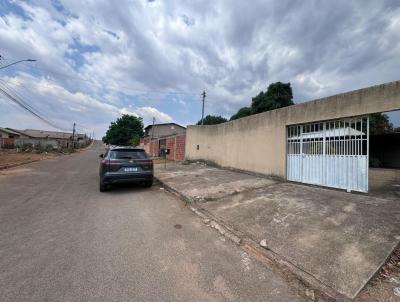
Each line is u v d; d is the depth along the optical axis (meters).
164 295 2.32
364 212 4.42
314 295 2.41
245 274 2.77
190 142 15.56
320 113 6.82
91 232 3.88
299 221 4.23
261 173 9.23
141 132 49.12
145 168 7.33
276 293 2.43
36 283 2.45
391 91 5.24
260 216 4.65
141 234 3.86
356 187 6.11
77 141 64.31
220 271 2.81
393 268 2.84
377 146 18.67
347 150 6.32
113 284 2.46
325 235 3.62
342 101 6.24
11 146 33.91
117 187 7.91
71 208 5.28
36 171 11.84
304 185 7.27
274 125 8.58
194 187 7.50
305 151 7.47
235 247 3.51
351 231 3.67
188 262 2.99
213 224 4.44
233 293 2.40
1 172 11.17
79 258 2.99
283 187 7.03
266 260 3.13
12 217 4.59
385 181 8.87
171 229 4.15
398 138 17.31
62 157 24.36
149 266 2.85
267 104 23.58
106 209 5.25
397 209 4.53
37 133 59.53
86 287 2.40
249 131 10.07
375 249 3.13
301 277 2.69
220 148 12.59
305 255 3.14
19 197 6.26
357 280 2.56
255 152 9.63
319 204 5.07
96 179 9.53
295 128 7.85
